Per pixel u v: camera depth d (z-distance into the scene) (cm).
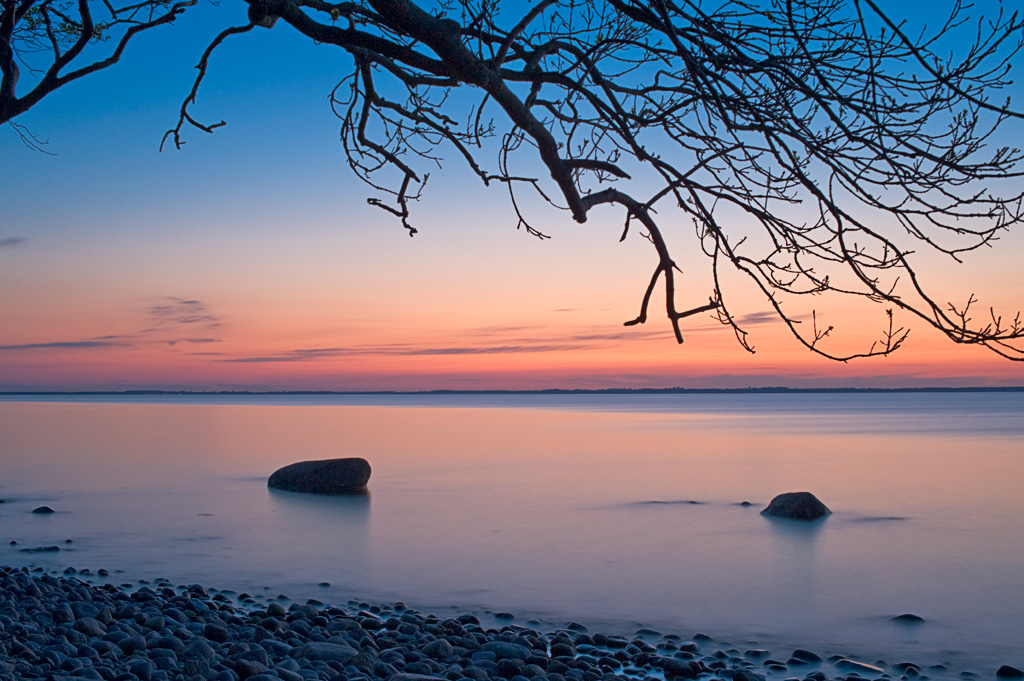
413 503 2166
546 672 838
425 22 394
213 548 1583
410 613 1120
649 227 374
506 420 8062
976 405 16712
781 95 368
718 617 1130
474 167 523
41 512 1970
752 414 10500
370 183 584
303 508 2069
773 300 360
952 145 360
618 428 6319
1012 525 1836
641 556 1516
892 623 1099
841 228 346
